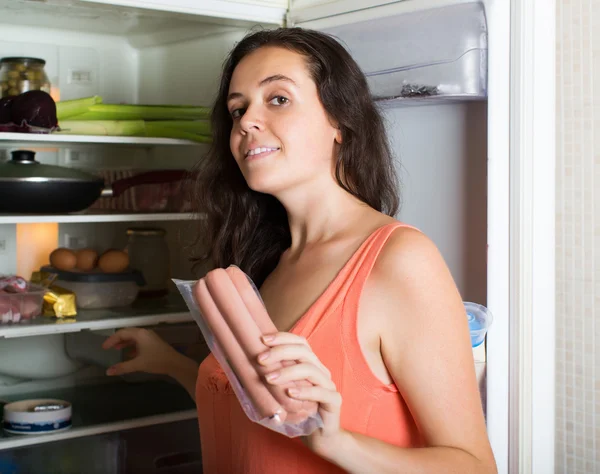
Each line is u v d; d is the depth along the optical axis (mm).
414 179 1591
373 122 1184
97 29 1956
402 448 919
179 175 1904
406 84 1455
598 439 1473
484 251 1478
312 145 1091
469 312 1362
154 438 1865
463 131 1501
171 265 2111
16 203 1642
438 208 1551
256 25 1718
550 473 1513
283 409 833
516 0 1372
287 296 1092
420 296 954
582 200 1468
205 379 1169
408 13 1467
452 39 1385
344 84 1121
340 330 992
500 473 1432
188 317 1835
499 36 1372
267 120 1084
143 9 1630
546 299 1473
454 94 1385
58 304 1739
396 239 997
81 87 2041
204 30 1830
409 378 958
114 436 1817
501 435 1429
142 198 1877
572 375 1496
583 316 1478
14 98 1686
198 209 1480
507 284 1416
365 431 988
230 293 892
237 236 1332
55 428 1667
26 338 1908
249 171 1097
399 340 960
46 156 2002
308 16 1657
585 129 1457
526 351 1421
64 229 2027
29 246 1972
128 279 1888
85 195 1714
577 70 1459
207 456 1197
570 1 1460
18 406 1719
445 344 949
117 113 1805
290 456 1036
